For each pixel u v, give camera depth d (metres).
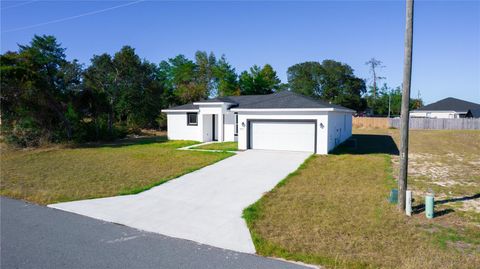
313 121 17.52
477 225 7.06
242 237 6.54
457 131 37.69
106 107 26.56
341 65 65.00
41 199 9.37
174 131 25.95
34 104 21.69
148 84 38.03
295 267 5.20
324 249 5.80
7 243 6.16
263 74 59.31
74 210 8.41
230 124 23.66
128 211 8.32
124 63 35.56
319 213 7.85
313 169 13.26
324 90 64.81
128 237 6.55
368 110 75.75
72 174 12.98
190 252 5.81
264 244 6.05
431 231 6.70
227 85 56.84
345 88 64.19
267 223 7.21
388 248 5.82
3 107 20.91
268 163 14.61
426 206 7.53
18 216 7.90
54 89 22.66
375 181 11.22
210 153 17.72
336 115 20.39
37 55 24.88
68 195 9.84
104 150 20.36
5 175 12.84
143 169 13.87
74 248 5.95
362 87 67.38
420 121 43.97
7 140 21.20
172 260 5.46
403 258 5.38
